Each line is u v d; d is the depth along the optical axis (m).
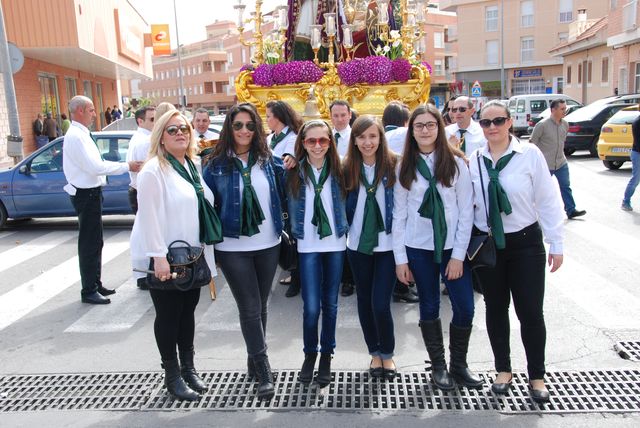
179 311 3.90
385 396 3.90
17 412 3.87
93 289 6.07
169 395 4.02
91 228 5.97
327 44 8.68
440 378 3.93
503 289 3.82
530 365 3.80
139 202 3.62
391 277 4.00
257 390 3.91
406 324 5.20
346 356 4.56
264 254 3.98
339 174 3.96
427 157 3.80
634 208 9.88
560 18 44.28
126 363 4.59
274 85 8.01
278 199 3.99
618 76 26.59
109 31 20.58
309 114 7.18
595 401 3.78
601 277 6.32
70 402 3.98
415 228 3.85
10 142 10.62
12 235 9.55
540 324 3.73
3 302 6.14
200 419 3.70
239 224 3.82
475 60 47.34
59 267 7.45
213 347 4.86
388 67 7.68
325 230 3.90
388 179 3.84
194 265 3.73
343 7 8.48
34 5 16.06
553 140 9.01
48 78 21.12
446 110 7.57
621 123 13.81
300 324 5.32
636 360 4.34
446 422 3.57
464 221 3.75
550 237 3.68
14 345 5.01
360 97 7.85
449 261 3.80
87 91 26.64
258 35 8.58
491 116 3.61
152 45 30.50
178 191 3.71
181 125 3.74
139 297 6.23
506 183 3.62
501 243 3.64
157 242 3.63
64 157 5.84
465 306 3.86
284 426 3.58
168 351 3.91
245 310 3.95
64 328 5.38
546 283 6.16
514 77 46.72
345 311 5.62
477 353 4.55
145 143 6.01
